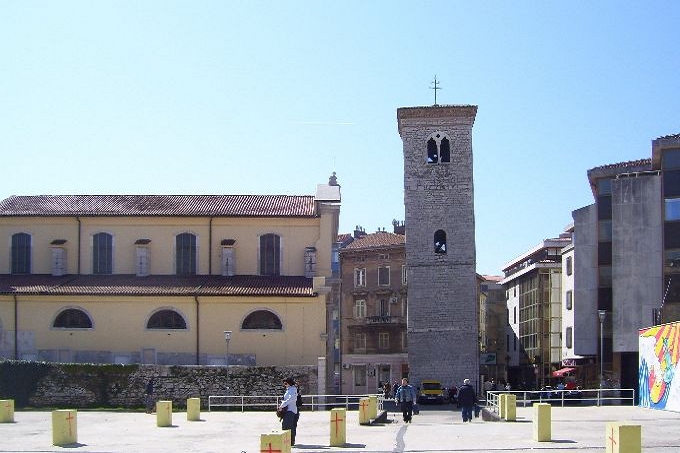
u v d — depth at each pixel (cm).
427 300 8388
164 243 7262
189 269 7238
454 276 8394
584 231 8056
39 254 7244
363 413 4338
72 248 7262
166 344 6588
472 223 8431
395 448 3092
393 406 6625
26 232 7275
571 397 7162
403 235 11062
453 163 8506
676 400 4797
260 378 6075
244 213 7262
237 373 6078
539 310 10350
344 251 11012
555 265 10350
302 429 4112
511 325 12219
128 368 6094
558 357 10188
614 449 2352
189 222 7288
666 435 3362
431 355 8312
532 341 10719
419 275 8431
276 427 4228
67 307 6619
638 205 7556
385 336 10556
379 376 10519
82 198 7675
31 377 6059
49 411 5641
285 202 7625
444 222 8456
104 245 7262
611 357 7800
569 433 3612
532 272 10769
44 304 6631
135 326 6606
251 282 6975
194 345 6588
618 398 6031
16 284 6850
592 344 7894
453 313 8350
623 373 7594
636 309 7475
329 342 7038
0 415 4531
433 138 8550
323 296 6612
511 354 12169
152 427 4269
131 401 6047
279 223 7281
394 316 10494
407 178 8531
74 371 6091
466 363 8281
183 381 6069
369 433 3791
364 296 10806
